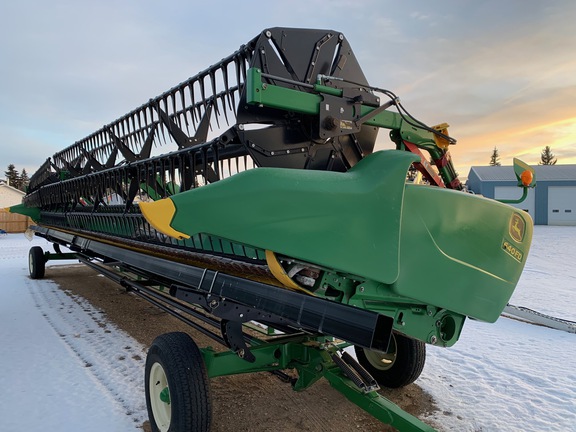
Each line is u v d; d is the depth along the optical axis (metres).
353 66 3.01
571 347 4.82
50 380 3.79
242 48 3.00
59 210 7.21
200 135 3.72
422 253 2.48
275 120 2.57
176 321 5.79
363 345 1.74
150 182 3.93
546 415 3.24
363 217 2.23
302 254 2.09
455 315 2.89
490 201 2.77
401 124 3.17
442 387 3.75
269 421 3.12
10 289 8.00
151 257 3.57
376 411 2.59
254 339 3.15
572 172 35.19
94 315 6.09
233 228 2.06
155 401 2.74
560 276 10.34
